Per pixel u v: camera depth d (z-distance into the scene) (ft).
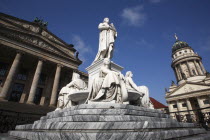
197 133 15.55
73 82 22.21
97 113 10.85
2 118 33.88
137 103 19.20
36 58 103.14
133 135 7.61
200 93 163.53
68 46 131.44
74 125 9.18
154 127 9.70
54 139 8.07
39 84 114.01
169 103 188.14
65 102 20.47
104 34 25.38
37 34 104.53
